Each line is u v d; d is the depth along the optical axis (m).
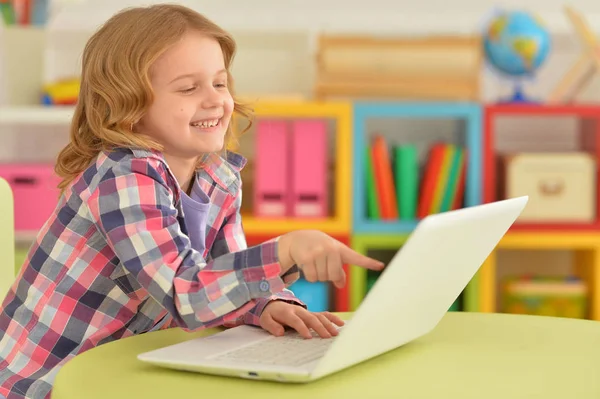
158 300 1.07
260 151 3.07
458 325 1.21
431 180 3.12
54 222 1.25
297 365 0.94
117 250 1.10
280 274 1.04
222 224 1.41
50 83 3.32
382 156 3.10
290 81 3.41
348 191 3.06
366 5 3.44
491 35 3.18
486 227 1.04
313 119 3.06
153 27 1.21
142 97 1.21
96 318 1.25
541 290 3.19
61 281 1.24
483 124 3.09
